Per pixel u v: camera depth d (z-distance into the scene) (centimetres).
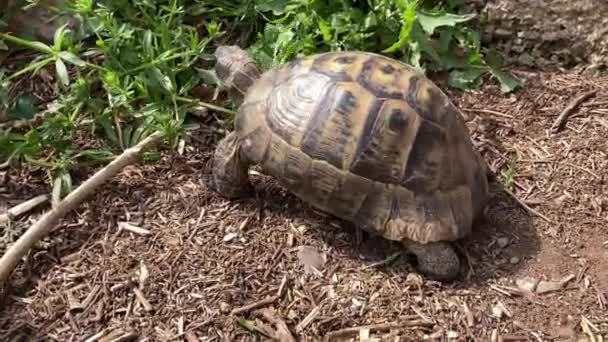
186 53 53
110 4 56
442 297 43
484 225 48
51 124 50
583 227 48
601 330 42
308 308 43
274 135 44
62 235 47
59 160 50
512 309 43
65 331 42
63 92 55
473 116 55
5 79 52
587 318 43
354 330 42
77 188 47
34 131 49
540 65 60
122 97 51
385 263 45
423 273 44
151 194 49
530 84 58
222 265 45
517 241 47
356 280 44
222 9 59
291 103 44
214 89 56
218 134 53
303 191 44
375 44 57
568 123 55
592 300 43
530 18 59
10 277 44
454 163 43
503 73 58
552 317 43
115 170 48
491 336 42
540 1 58
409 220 42
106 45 53
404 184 42
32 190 49
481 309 43
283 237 47
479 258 46
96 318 42
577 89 57
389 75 44
